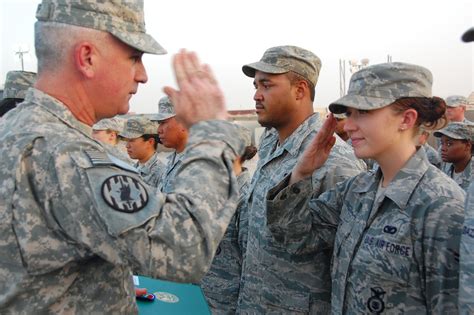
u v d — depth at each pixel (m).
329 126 2.13
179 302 2.36
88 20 1.29
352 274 1.88
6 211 1.16
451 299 1.62
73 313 1.25
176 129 4.17
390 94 1.81
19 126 1.25
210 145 1.30
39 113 1.29
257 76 2.71
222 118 1.37
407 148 1.87
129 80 1.38
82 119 1.36
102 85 1.33
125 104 1.41
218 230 1.21
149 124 5.26
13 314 1.19
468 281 1.44
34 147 1.19
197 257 1.17
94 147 1.25
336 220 2.13
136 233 1.11
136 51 1.39
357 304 1.83
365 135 1.86
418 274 1.70
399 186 1.81
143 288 2.45
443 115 1.89
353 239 1.92
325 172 2.33
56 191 1.15
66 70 1.32
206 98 1.36
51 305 1.21
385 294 1.74
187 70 1.38
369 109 1.79
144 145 5.30
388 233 1.77
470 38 1.30
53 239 1.18
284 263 2.38
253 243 2.60
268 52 2.71
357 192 2.02
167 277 1.16
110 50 1.32
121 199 1.14
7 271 1.19
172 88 1.38
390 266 1.73
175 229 1.16
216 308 3.43
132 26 1.36
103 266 1.30
